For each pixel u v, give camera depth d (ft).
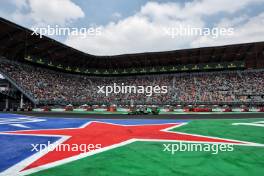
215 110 131.03
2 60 152.25
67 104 158.30
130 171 15.62
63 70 194.59
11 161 17.97
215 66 182.50
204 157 19.39
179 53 168.14
